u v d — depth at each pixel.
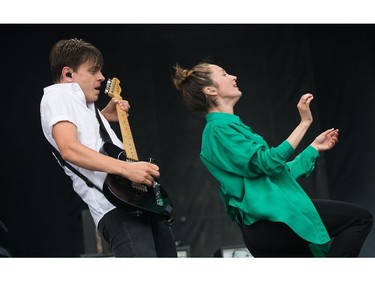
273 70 7.30
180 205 7.39
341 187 6.53
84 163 2.34
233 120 2.65
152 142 7.45
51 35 7.25
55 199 7.13
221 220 7.37
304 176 2.77
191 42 7.55
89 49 2.63
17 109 7.17
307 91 7.04
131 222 2.43
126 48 7.51
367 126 6.48
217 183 7.44
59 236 7.10
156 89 7.53
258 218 2.49
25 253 7.08
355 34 6.62
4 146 7.15
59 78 2.61
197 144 7.49
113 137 2.65
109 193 2.36
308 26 7.00
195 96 2.72
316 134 6.63
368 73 6.53
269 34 7.33
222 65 7.46
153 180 2.42
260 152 2.48
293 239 2.53
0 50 7.15
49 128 2.50
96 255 4.74
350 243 2.53
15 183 7.13
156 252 2.55
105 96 7.16
